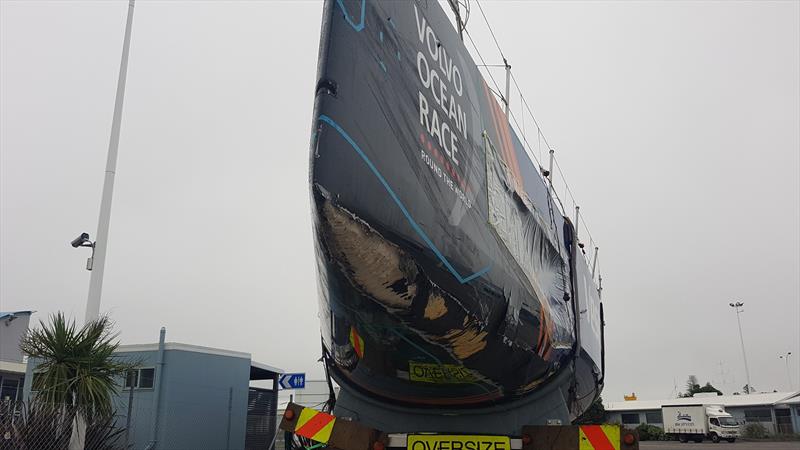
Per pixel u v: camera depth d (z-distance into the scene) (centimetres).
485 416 582
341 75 308
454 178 415
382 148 332
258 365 1673
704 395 6362
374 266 344
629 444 508
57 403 884
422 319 411
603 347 1102
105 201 1137
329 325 495
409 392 554
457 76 459
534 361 561
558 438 535
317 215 302
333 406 636
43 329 949
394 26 370
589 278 935
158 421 1325
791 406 5112
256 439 1652
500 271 472
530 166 639
